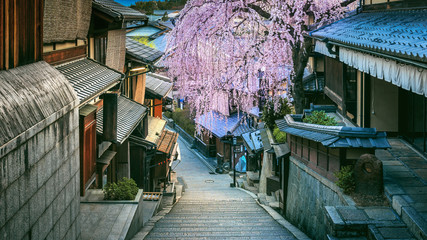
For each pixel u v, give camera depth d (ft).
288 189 49.78
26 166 14.12
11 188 12.78
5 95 13.85
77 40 35.27
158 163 66.80
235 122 115.34
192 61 56.08
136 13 50.39
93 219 33.65
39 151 15.55
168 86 82.33
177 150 86.33
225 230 38.24
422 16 34.24
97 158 34.50
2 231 12.10
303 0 51.75
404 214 26.43
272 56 54.54
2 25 15.79
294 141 47.70
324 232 33.42
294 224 45.24
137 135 57.31
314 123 44.29
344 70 55.01
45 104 16.71
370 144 32.37
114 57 49.37
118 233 30.96
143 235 34.83
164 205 59.36
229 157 120.47
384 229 25.59
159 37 143.54
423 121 38.50
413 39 25.68
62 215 19.01
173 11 217.77
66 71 29.53
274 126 66.39
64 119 19.31
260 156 85.66
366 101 46.09
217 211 52.70
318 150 38.22
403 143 42.42
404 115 44.24
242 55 55.77
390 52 25.08
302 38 52.80
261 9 56.75
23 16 18.22
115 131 35.81
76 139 21.81
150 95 72.38
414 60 22.65
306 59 56.95
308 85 71.26
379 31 33.30
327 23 53.52
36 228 15.23
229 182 101.50
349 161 33.45
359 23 42.68
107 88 32.01
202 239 34.24
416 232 24.52
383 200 29.73
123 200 38.01
